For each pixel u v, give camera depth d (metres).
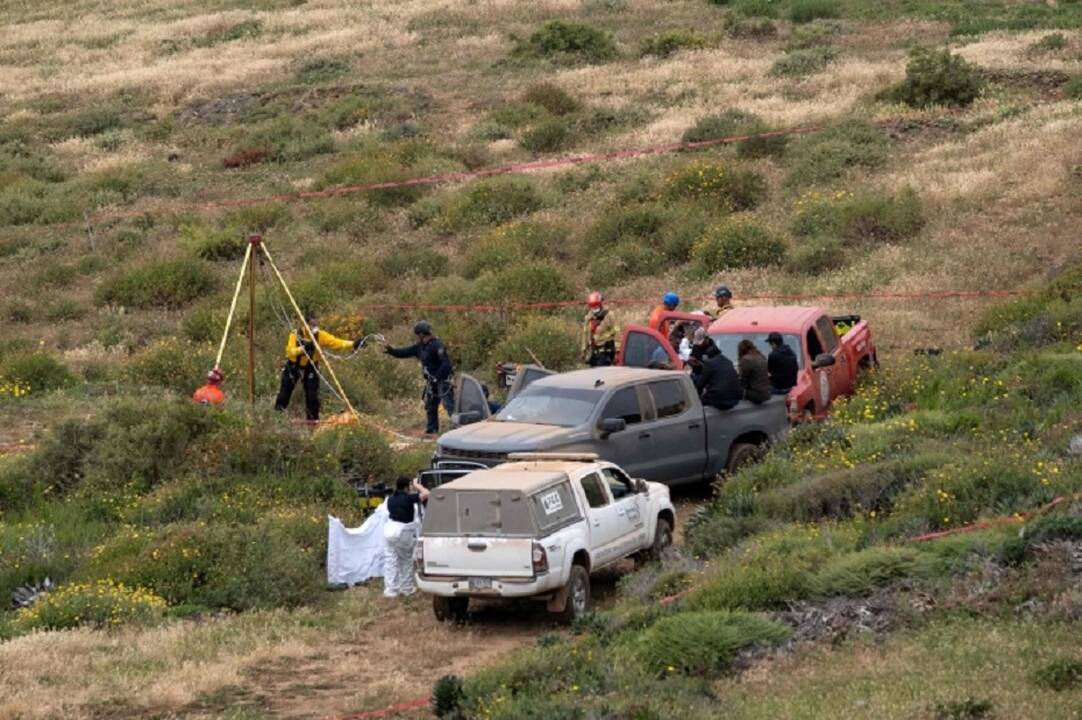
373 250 142.00
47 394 102.81
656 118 178.25
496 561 55.22
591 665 47.00
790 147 156.50
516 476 57.28
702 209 137.50
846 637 47.50
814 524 61.06
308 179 170.00
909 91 168.50
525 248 133.75
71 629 57.81
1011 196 130.25
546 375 76.69
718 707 42.50
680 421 71.75
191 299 133.62
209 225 155.62
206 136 194.12
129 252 149.38
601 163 160.62
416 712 46.91
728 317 84.25
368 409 97.62
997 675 41.78
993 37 198.88
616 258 127.69
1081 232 119.75
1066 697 39.50
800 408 78.44
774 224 132.50
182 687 49.81
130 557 64.44
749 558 55.59
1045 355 82.38
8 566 65.81
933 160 145.25
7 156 191.38
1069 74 171.88
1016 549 50.62
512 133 178.88
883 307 108.94
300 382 99.38
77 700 48.59
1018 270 113.12
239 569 62.72
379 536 65.00
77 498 76.19
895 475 63.28
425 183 158.88
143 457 78.19
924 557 51.28
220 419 81.06
